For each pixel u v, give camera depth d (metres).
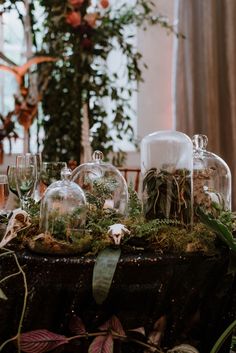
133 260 1.20
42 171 1.80
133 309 1.27
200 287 1.31
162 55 4.07
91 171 1.61
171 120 4.09
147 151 1.42
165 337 1.32
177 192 1.37
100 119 3.11
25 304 1.17
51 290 1.22
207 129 3.74
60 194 1.27
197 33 3.78
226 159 3.78
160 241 1.27
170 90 4.08
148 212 1.39
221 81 3.79
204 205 1.46
